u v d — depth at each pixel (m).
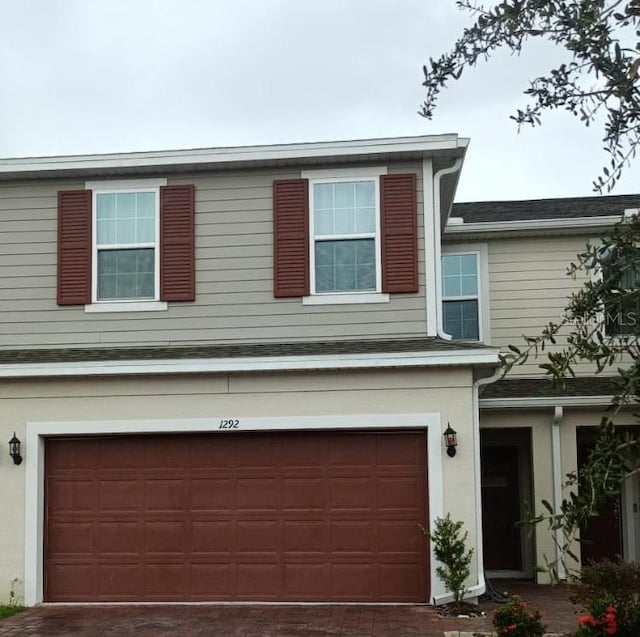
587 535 13.49
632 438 3.80
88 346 11.93
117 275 12.08
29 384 11.02
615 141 4.14
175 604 10.65
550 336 4.52
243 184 12.05
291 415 10.67
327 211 11.90
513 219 14.84
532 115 4.42
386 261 11.69
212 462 10.92
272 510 10.77
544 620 9.56
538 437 12.63
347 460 10.74
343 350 10.74
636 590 7.32
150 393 10.90
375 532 10.59
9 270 12.20
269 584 10.65
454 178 12.27
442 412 10.45
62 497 11.02
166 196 12.10
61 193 12.23
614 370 13.25
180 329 11.86
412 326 11.57
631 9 3.82
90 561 10.88
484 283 14.23
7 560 10.75
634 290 4.10
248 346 11.55
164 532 10.87
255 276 11.87
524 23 4.21
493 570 13.79
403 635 8.82
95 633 9.19
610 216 14.14
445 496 10.30
